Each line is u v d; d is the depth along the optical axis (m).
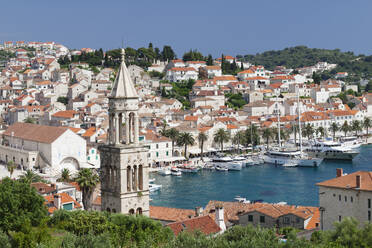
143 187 87.38
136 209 87.00
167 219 122.69
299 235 120.25
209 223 111.12
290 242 88.38
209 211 136.50
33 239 88.00
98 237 83.31
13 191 100.44
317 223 133.75
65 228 93.88
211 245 84.81
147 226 88.25
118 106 85.31
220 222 117.62
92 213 94.12
